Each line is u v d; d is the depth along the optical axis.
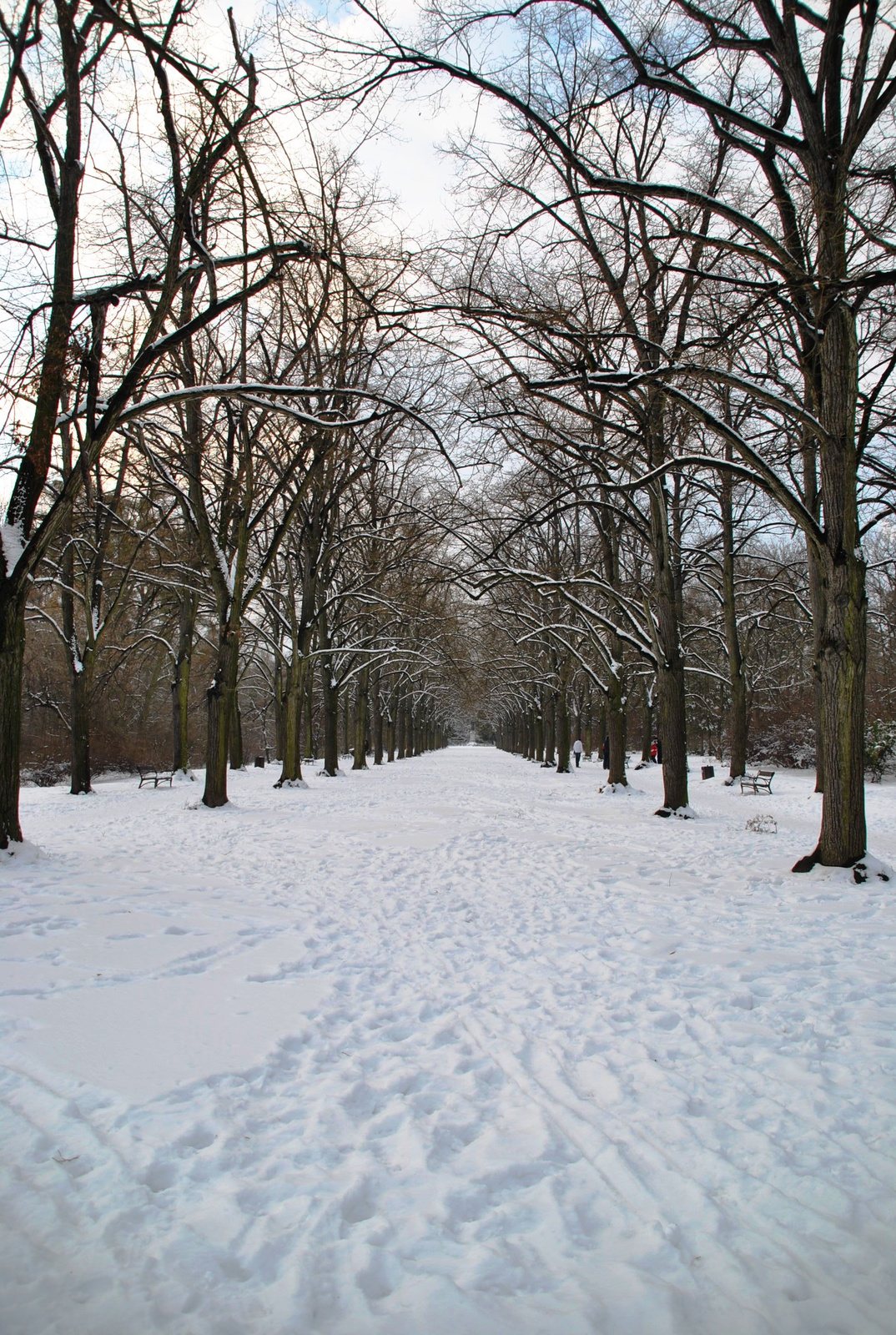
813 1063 4.14
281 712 36.62
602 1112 3.65
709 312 11.93
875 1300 2.43
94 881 8.36
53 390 9.35
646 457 15.88
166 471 18.97
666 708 16.25
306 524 23.73
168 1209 2.78
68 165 9.46
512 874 9.64
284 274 10.81
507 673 44.59
